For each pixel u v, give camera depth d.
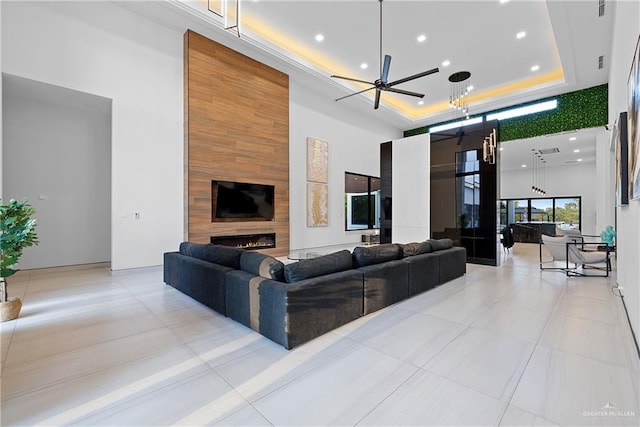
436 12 5.01
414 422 1.48
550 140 8.36
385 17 5.17
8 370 1.96
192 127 5.39
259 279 2.58
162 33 5.28
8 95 4.69
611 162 6.93
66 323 2.78
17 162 5.03
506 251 8.23
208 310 3.14
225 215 5.89
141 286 4.12
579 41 5.33
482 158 6.30
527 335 2.51
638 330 2.25
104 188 5.93
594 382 1.81
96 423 1.48
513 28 5.43
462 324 2.76
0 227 2.83
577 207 11.55
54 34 4.32
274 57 6.20
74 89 4.47
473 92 8.27
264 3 4.86
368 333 2.56
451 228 6.74
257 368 1.99
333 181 8.64
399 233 7.55
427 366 2.01
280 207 6.85
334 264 2.80
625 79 3.39
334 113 8.66
